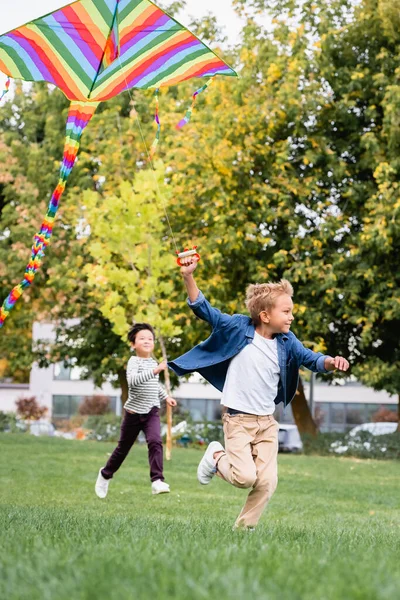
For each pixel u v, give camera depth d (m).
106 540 4.35
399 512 10.39
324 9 22.97
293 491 12.65
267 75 22.58
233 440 5.90
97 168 26.83
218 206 21.56
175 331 17.17
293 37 22.47
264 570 3.22
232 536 4.99
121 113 27.67
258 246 22.53
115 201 16.83
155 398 9.66
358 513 9.95
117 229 16.81
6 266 27.16
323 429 51.78
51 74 7.62
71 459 16.78
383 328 23.61
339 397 51.78
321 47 22.42
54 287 26.06
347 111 22.53
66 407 56.25
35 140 29.70
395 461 22.80
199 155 22.12
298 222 22.08
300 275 22.08
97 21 7.24
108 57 7.52
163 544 4.20
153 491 9.66
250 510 5.89
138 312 17.14
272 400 6.01
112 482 12.03
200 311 5.94
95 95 7.74
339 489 13.20
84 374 31.05
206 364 6.00
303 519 8.70
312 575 3.18
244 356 5.95
